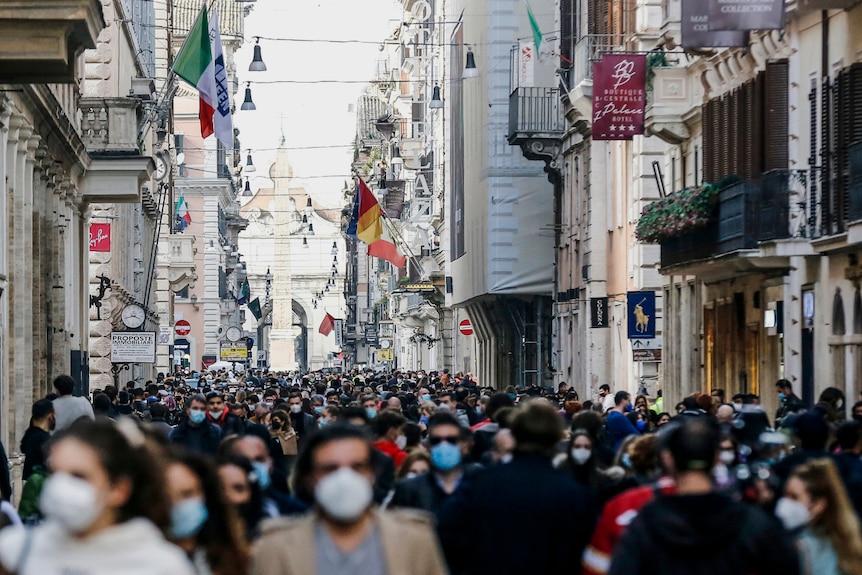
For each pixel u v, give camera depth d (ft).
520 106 329.52
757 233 189.57
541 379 362.94
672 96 231.30
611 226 289.33
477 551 59.21
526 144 331.98
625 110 219.41
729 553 48.62
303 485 52.42
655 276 259.80
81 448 37.86
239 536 49.49
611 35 251.80
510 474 59.57
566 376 332.19
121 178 262.06
